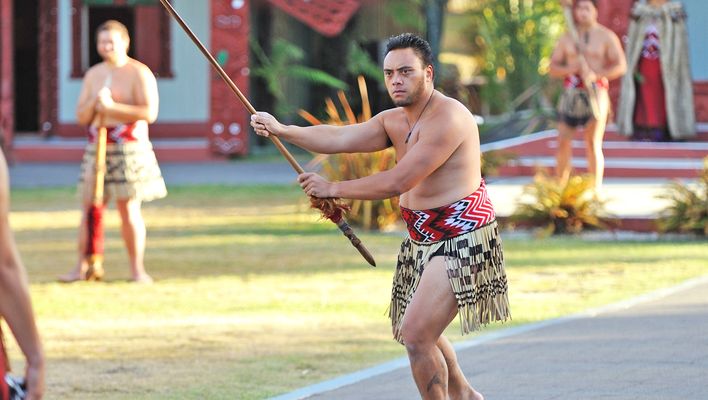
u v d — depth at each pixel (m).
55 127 68.88
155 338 23.58
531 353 21.23
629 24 52.41
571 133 40.12
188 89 68.44
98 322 25.20
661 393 18.27
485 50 83.75
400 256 15.98
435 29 68.19
